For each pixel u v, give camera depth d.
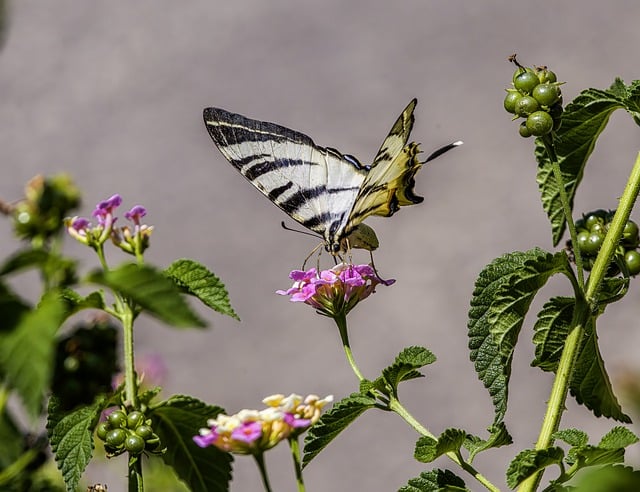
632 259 1.28
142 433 1.22
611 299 1.26
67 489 1.23
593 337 1.27
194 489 1.23
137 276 1.17
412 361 1.26
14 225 1.22
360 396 1.26
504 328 1.26
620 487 1.15
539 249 1.26
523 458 1.23
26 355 1.17
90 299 1.22
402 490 1.25
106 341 1.20
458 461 1.25
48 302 1.17
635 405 1.17
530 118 1.26
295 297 1.28
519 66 1.27
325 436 1.26
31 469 1.20
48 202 1.22
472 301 1.26
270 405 1.21
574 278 1.26
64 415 1.23
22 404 1.16
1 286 1.17
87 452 1.23
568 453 1.24
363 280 1.28
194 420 1.23
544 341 1.26
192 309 1.17
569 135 1.29
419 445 1.24
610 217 1.29
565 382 1.25
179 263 1.23
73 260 1.18
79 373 1.20
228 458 1.23
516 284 1.25
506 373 1.26
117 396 1.23
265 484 1.21
